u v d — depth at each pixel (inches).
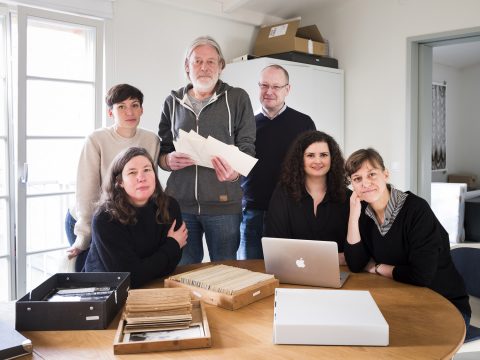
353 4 175.0
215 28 160.4
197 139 89.6
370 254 79.4
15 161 125.1
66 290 62.2
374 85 171.8
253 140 104.0
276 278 73.0
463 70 293.4
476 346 73.5
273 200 88.7
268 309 61.2
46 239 141.9
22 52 118.0
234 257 104.3
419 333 53.0
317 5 178.5
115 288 62.7
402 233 74.0
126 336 51.0
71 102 130.0
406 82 163.0
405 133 164.6
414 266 71.1
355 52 175.9
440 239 72.9
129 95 96.2
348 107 179.6
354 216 77.1
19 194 120.4
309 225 85.3
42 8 119.7
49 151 127.6
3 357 46.3
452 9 150.5
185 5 147.9
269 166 130.9
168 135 104.7
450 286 76.6
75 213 101.3
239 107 101.9
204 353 48.4
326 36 183.3
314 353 48.0
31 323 54.3
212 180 99.0
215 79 98.5
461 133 297.3
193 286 65.9
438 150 277.0
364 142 176.1
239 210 103.2
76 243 94.7
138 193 73.2
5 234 125.4
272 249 71.7
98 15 129.3
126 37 136.5
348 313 52.7
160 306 53.6
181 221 82.7
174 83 149.3
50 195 127.1
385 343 49.5
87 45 132.0
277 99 132.3
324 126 171.3
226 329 54.6
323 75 169.0
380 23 168.4
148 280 72.9
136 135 99.7
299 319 51.1
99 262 74.1
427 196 170.2
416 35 159.5
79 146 132.7
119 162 73.6
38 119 124.4
